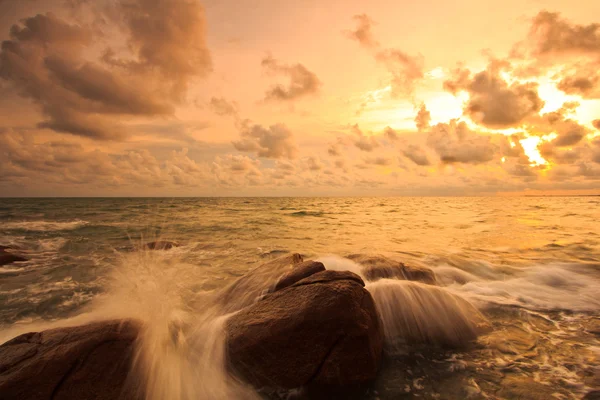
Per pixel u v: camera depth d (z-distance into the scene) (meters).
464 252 12.77
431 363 4.75
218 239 17.12
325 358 4.11
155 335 4.43
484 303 7.02
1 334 6.05
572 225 21.84
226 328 4.69
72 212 37.75
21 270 10.61
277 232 19.95
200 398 3.88
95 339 3.63
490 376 4.37
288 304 4.56
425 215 33.56
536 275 9.23
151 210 42.38
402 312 5.71
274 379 4.12
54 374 3.26
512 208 46.16
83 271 10.45
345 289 4.48
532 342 5.32
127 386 3.47
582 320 6.18
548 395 3.91
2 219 28.30
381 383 4.28
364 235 18.45
